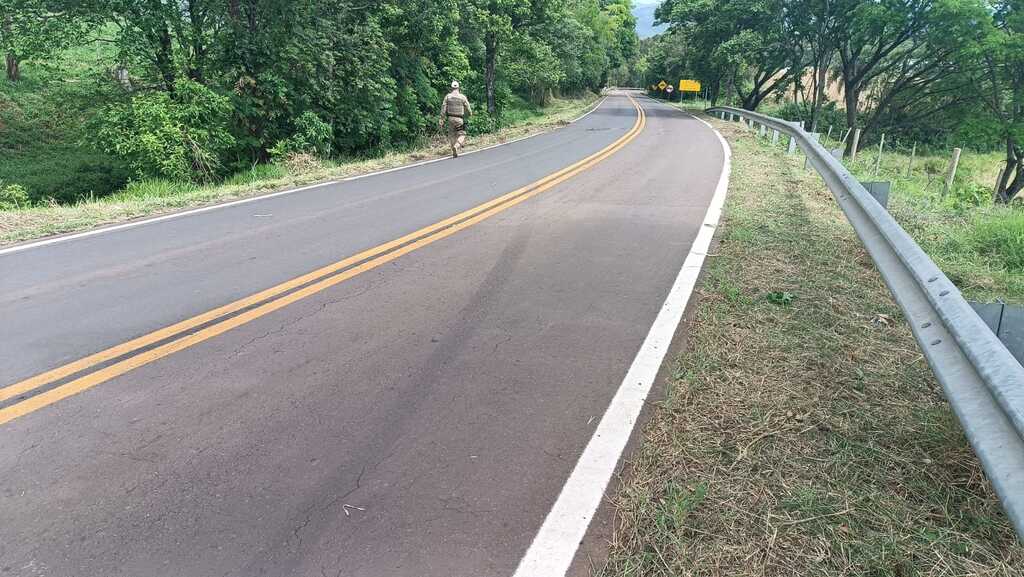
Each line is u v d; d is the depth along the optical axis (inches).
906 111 1475.1
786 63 1656.0
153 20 565.0
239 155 644.1
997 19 1075.9
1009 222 255.1
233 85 624.4
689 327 176.4
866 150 1353.3
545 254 253.9
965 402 92.6
